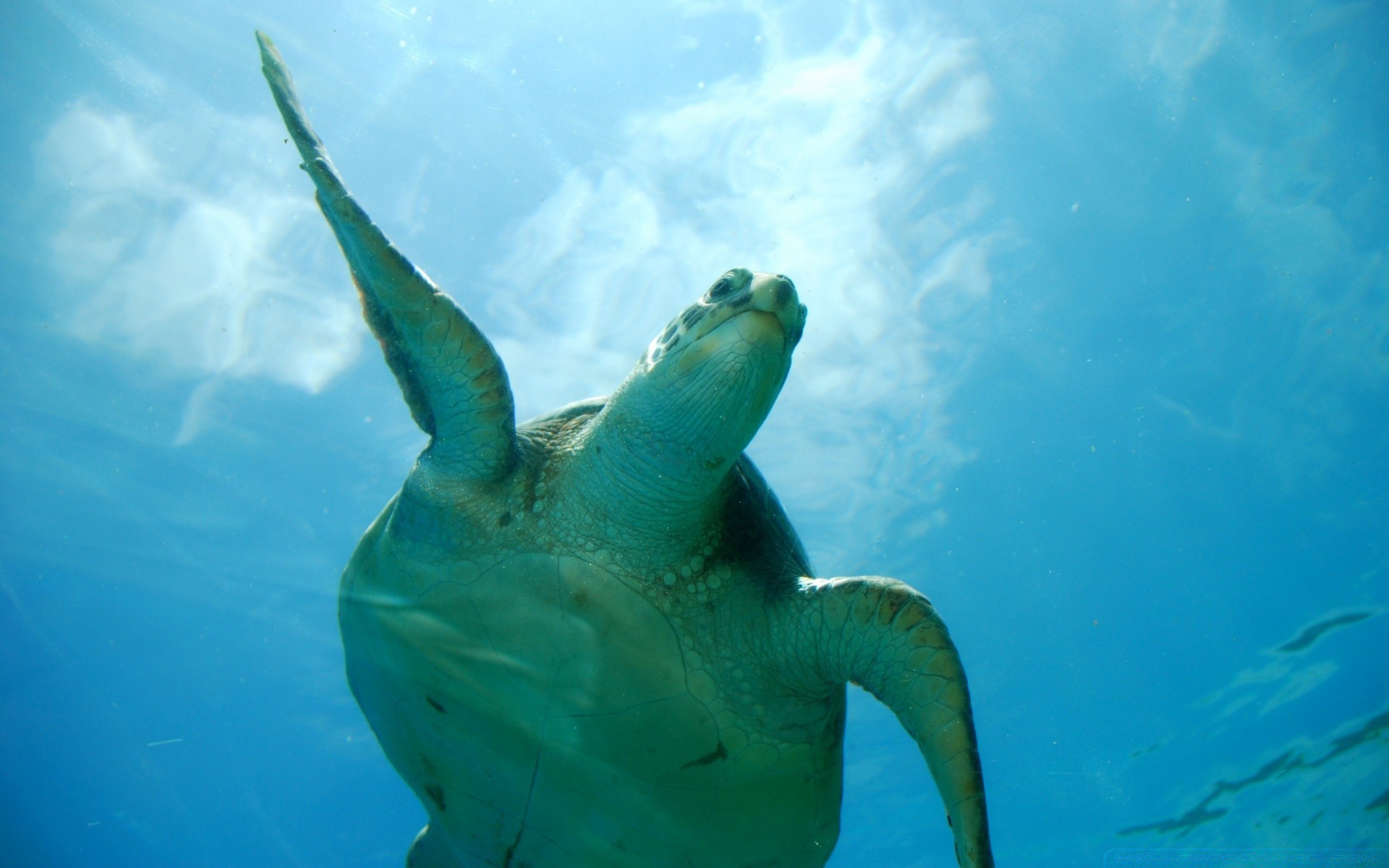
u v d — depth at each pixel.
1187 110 10.38
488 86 9.55
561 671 3.05
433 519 3.24
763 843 3.28
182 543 14.05
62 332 11.19
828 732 3.24
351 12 8.95
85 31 8.85
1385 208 10.97
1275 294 11.59
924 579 14.16
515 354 11.48
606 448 3.12
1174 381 12.12
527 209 10.36
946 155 10.33
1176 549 13.51
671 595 3.15
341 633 3.81
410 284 2.87
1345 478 12.93
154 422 12.25
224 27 8.99
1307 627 14.45
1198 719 15.61
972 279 11.15
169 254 10.54
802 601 3.09
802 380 11.54
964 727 2.84
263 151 9.90
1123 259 11.24
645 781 3.12
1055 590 14.00
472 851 3.92
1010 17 9.52
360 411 12.05
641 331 11.41
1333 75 10.17
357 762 17.84
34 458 12.78
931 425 12.22
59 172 9.82
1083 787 16.47
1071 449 12.59
